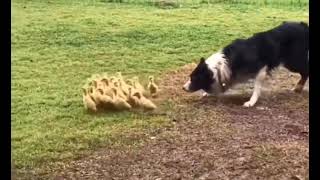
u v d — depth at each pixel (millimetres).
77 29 5805
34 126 3092
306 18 6309
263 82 3561
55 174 2475
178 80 4055
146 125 3072
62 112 3336
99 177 2438
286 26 3588
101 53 4922
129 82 3779
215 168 2488
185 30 5781
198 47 5113
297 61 3574
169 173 2457
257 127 3027
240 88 3748
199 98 3598
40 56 4809
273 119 3168
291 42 3561
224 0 7566
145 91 3582
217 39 5406
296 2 7352
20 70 4355
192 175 2428
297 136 2881
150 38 5469
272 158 2570
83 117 3236
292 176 2381
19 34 5551
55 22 6094
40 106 3469
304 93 3682
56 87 3910
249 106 3414
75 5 7098
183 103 3488
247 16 6543
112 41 5359
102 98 3312
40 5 7004
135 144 2807
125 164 2566
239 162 2539
